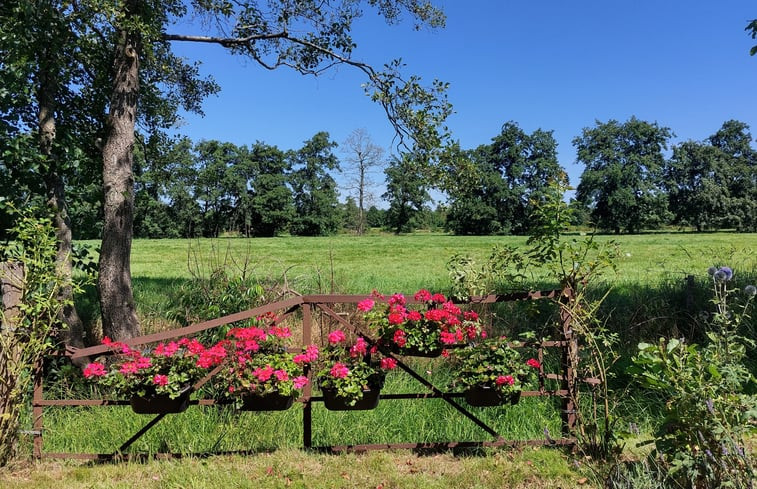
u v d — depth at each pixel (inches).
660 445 114.4
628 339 264.5
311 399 139.1
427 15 270.2
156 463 134.8
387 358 134.3
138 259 1040.8
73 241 282.7
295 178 3034.0
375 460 136.3
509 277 157.6
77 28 231.3
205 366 125.5
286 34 267.3
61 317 200.2
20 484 123.2
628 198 2657.5
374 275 700.0
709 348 124.8
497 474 127.9
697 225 2874.0
